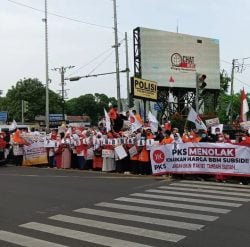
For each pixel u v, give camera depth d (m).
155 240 7.38
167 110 38.50
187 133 16.92
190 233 7.83
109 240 7.41
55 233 7.93
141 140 16.78
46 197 11.62
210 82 41.03
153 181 14.82
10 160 21.22
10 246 7.17
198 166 15.47
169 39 38.19
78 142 18.66
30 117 76.00
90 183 14.23
